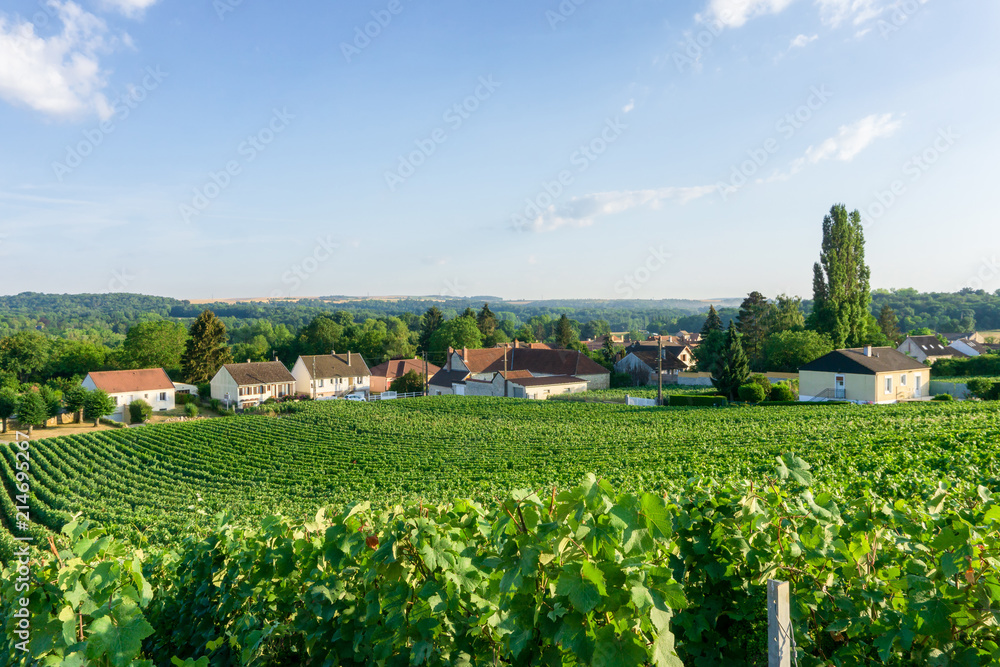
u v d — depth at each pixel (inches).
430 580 145.4
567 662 117.7
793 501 161.0
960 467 491.8
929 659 126.2
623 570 108.1
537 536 116.8
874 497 180.4
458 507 168.4
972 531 131.0
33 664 134.2
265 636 166.2
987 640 126.0
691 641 149.9
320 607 163.6
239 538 210.4
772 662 113.7
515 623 117.1
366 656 159.9
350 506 169.9
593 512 114.4
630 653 103.9
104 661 125.6
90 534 154.9
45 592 136.8
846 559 146.3
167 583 228.4
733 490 177.0
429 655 136.2
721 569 148.8
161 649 205.3
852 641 140.6
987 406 1358.3
